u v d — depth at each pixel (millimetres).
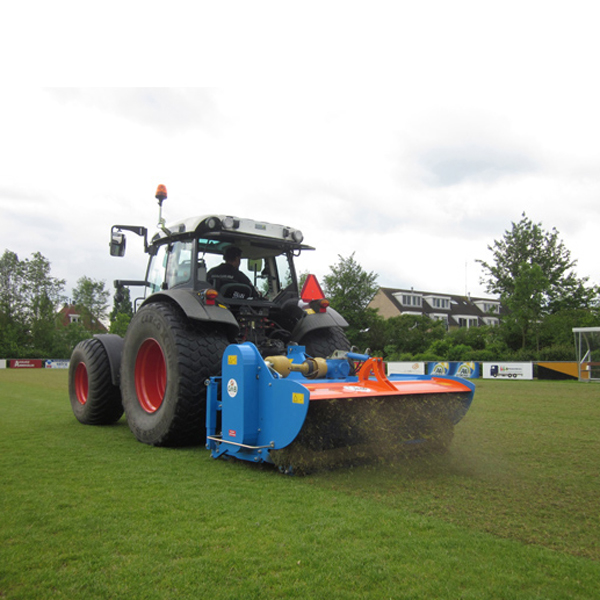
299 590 1875
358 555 2172
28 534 2424
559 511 2801
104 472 3633
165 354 4582
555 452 4453
